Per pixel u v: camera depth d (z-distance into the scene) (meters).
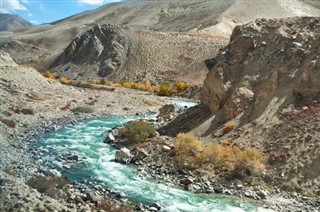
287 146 26.06
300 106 28.84
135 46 127.75
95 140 36.09
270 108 30.25
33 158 28.72
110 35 135.75
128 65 118.81
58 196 19.25
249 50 36.06
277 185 23.81
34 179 21.44
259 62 34.50
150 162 28.20
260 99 31.69
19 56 169.62
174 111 48.38
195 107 38.00
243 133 29.56
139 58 120.31
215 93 34.88
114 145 33.72
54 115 47.78
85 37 140.62
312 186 22.81
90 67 125.81
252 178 24.61
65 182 22.50
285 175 24.17
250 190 23.28
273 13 182.88
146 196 22.09
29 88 56.41
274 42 35.19
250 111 31.50
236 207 20.89
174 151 28.39
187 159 27.16
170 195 22.41
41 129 39.94
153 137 34.03
